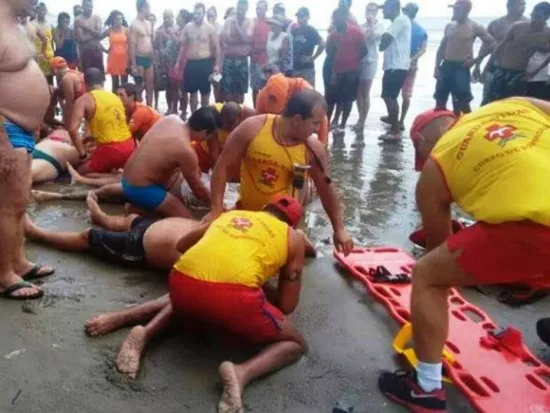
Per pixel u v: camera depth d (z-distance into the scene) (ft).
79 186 19.51
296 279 10.81
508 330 11.00
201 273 9.84
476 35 29.40
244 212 10.74
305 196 18.19
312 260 14.78
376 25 32.32
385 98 31.24
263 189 13.38
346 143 28.37
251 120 13.26
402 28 30.04
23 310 11.62
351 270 13.91
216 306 9.76
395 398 9.64
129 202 16.78
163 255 13.05
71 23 44.14
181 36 33.32
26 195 11.75
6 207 11.54
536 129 8.50
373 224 17.46
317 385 9.98
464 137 8.74
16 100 11.19
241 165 13.71
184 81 33.53
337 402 9.53
